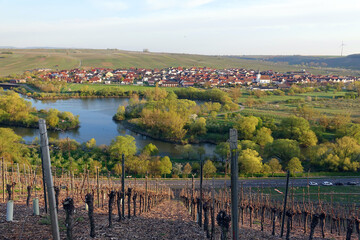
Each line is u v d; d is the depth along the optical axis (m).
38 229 23.39
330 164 85.12
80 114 161.88
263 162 95.12
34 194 38.53
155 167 80.12
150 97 198.88
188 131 128.50
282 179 78.00
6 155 75.25
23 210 28.73
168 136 119.56
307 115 147.38
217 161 92.31
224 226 22.05
